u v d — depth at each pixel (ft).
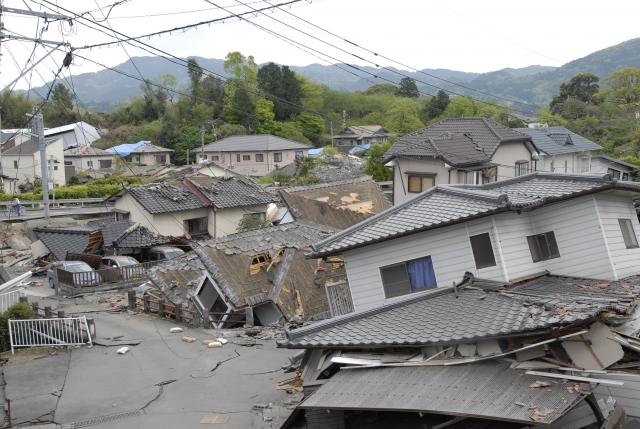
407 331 33.81
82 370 47.32
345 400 30.27
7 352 52.44
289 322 61.67
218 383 43.91
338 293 53.72
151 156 228.63
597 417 28.53
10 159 181.98
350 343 34.04
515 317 31.40
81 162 212.43
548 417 24.52
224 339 55.21
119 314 68.69
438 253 41.93
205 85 269.44
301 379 39.04
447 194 45.44
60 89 257.14
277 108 264.72
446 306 36.47
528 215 43.98
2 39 44.83
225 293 62.59
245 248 68.44
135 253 105.40
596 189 41.32
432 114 272.10
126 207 112.88
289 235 75.20
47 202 120.67
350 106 312.29
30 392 42.42
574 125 204.44
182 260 74.38
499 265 39.86
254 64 274.77
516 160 108.37
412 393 29.27
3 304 62.23
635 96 226.99
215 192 115.55
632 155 159.63
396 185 105.50
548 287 38.96
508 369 29.58
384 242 43.62
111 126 276.41
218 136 239.71
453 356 32.07
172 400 40.78
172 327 61.41
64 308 72.90
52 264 92.43
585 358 29.76
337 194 92.94
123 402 40.45
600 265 41.93
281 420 36.01
